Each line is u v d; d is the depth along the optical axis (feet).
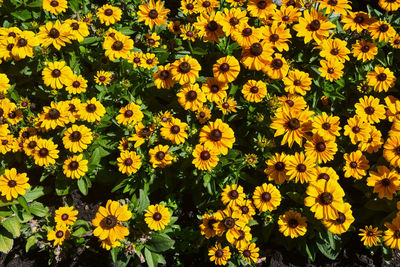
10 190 5.21
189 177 5.44
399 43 5.74
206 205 5.49
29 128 5.49
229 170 5.39
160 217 5.18
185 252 5.48
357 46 5.69
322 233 5.33
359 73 5.78
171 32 5.95
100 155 5.52
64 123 5.51
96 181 5.62
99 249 5.48
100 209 5.07
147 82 5.74
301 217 5.22
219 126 5.21
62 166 5.49
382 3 5.74
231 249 5.30
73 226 5.44
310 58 5.84
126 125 5.39
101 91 5.60
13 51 5.45
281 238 5.43
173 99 5.73
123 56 5.54
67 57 5.82
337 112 5.78
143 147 5.49
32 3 5.86
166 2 6.32
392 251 5.32
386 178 5.22
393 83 5.58
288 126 5.28
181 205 5.64
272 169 5.27
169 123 5.31
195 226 5.55
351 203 5.57
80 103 5.45
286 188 5.43
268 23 5.77
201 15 5.63
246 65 5.45
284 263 5.48
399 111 5.44
